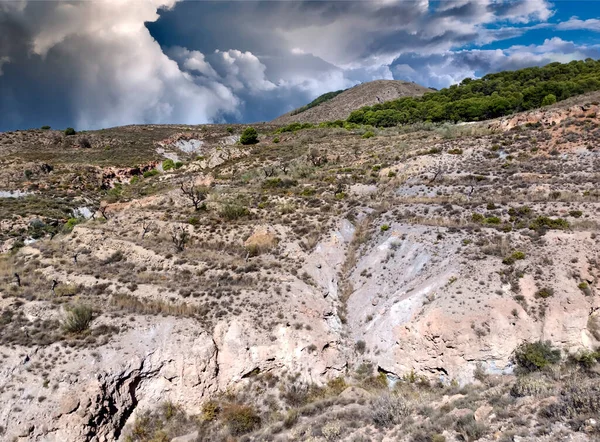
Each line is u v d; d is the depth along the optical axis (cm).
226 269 3438
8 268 3406
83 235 4006
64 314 2733
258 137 10631
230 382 2662
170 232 4131
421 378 2681
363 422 2072
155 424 2453
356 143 8225
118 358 2480
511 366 2569
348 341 3083
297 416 2384
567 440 1392
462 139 6556
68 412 2209
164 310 2886
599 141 5191
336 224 4166
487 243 3309
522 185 4547
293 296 3112
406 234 3731
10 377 2284
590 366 2423
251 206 4812
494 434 1587
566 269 2873
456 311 2727
